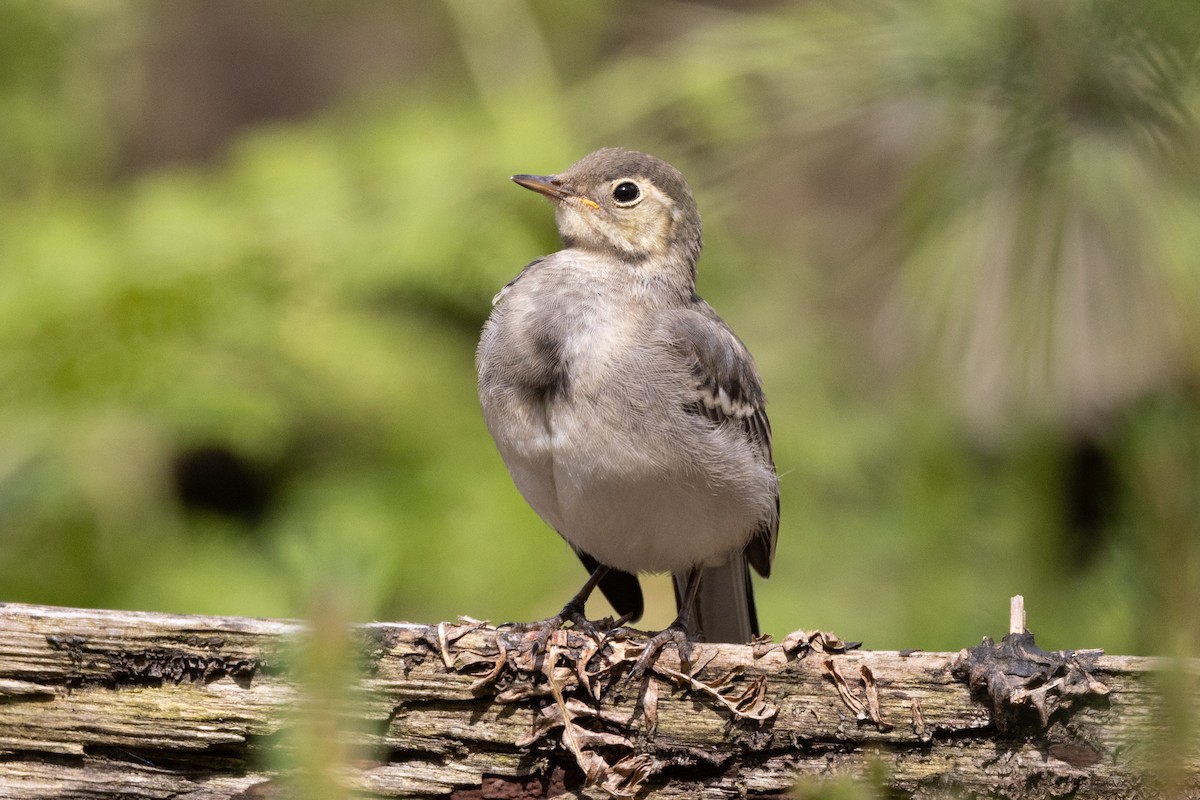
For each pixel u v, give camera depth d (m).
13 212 16.72
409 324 16.42
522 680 7.15
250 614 14.43
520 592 14.73
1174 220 8.52
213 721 7.09
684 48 10.85
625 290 9.07
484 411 8.84
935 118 9.41
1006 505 11.85
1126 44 8.18
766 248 16.64
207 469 15.87
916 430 11.88
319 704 4.98
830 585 14.47
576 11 18.12
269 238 15.38
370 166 16.23
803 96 9.99
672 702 7.17
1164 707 5.04
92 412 15.10
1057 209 8.69
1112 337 9.04
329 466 15.78
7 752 7.11
